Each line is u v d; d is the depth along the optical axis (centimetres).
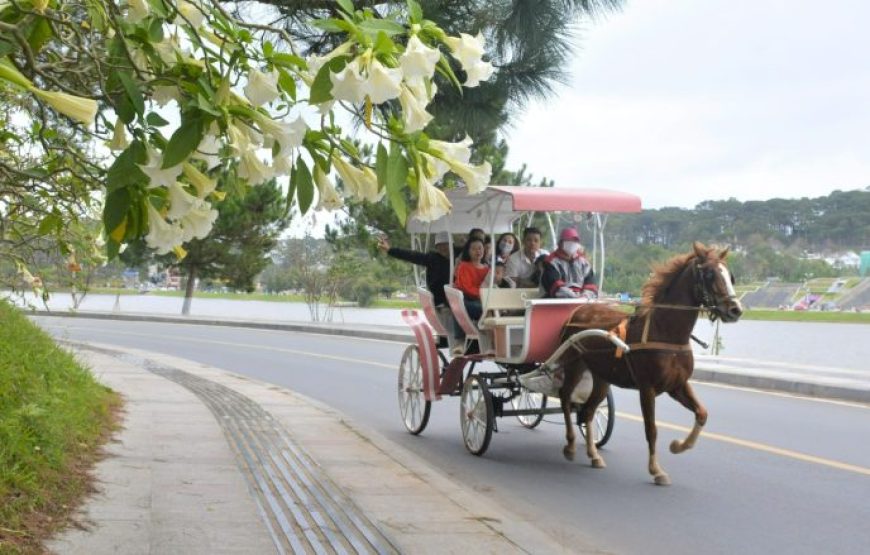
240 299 6550
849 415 1262
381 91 204
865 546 664
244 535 580
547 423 1232
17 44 233
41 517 583
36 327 1317
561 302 946
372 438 1006
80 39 244
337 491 736
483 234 1065
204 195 227
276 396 1360
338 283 3556
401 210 226
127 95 223
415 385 1133
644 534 693
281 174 232
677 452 888
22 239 595
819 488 839
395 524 645
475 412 1009
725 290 816
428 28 226
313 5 532
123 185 217
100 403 1051
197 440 922
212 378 1576
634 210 968
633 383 880
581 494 823
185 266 3822
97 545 538
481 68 229
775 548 658
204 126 225
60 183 375
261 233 3681
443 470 927
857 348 2394
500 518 679
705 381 1681
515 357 981
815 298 4562
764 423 1194
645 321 860
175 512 627
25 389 850
